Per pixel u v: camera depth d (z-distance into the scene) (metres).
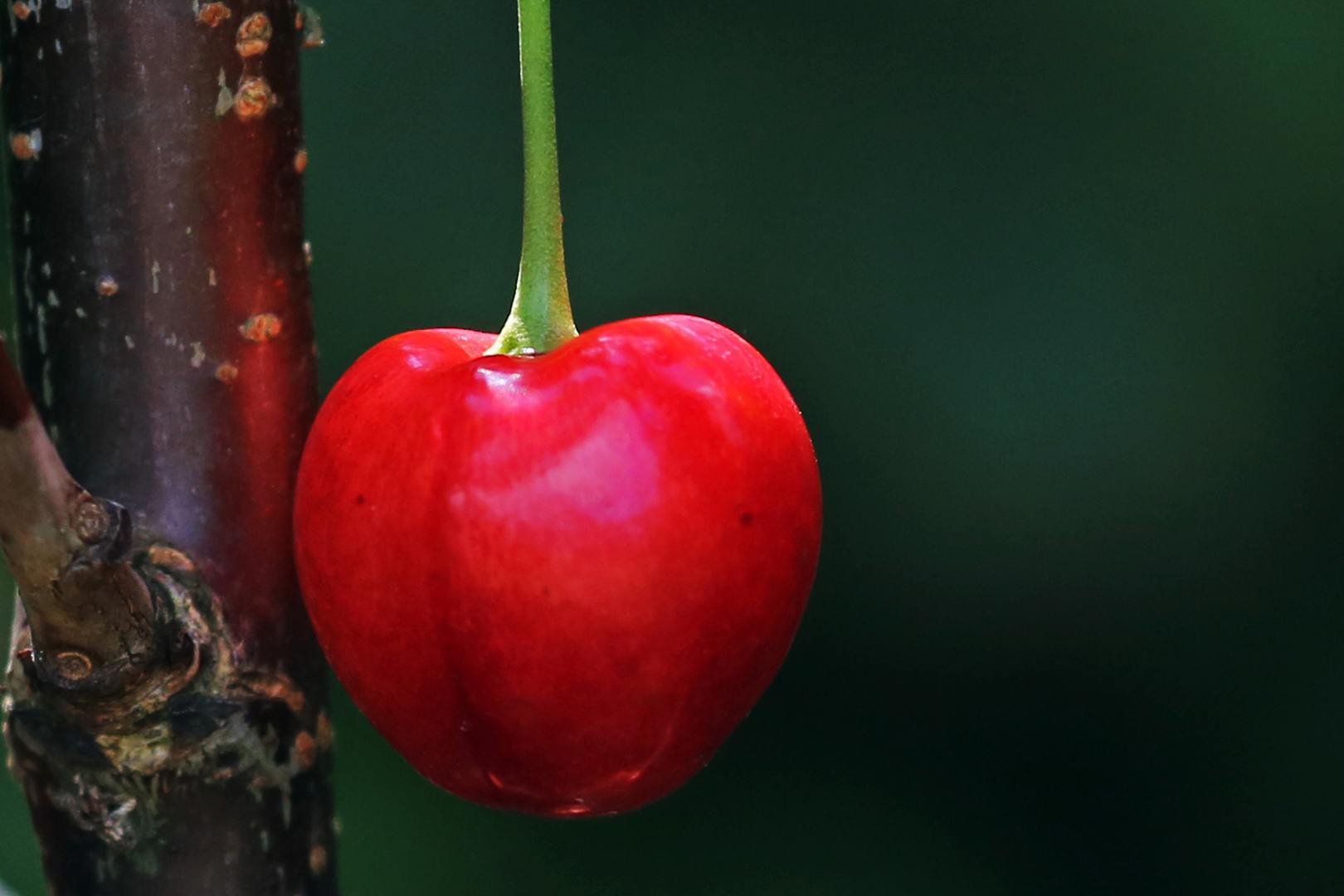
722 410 0.26
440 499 0.26
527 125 0.26
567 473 0.26
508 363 0.26
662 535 0.26
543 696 0.26
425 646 0.26
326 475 0.26
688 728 0.26
